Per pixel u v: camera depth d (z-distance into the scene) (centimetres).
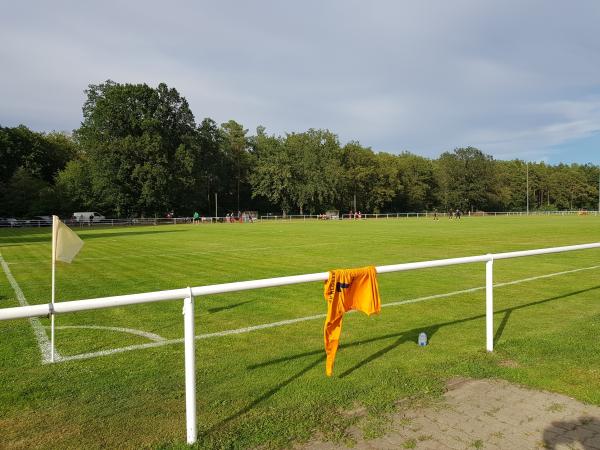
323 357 552
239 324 718
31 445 355
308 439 354
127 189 6762
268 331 677
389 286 1040
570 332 638
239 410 406
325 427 371
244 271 1352
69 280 1202
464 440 351
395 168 10044
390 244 2267
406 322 721
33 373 510
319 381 470
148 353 579
